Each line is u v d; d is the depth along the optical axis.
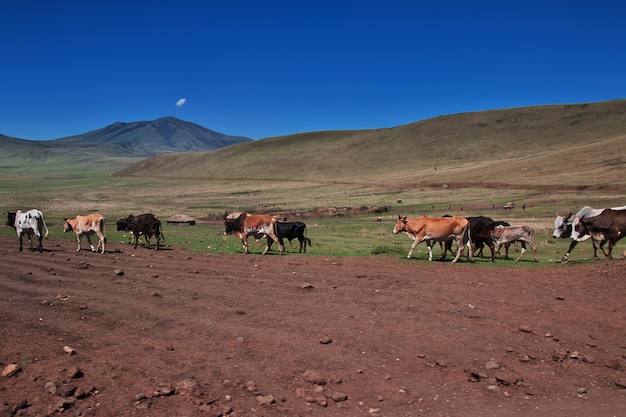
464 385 6.91
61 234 29.58
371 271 15.13
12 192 115.38
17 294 11.21
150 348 7.83
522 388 6.89
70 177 194.38
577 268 15.27
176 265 16.17
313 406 6.20
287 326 9.17
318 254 20.38
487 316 10.05
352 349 8.09
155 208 71.44
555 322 9.77
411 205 65.56
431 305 10.78
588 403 6.50
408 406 6.29
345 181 118.75
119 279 13.25
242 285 12.70
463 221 17.58
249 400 6.28
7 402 5.87
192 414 5.85
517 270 15.45
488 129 158.50
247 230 20.17
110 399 6.12
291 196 93.38
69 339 8.11
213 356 7.62
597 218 17.83
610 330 9.34
